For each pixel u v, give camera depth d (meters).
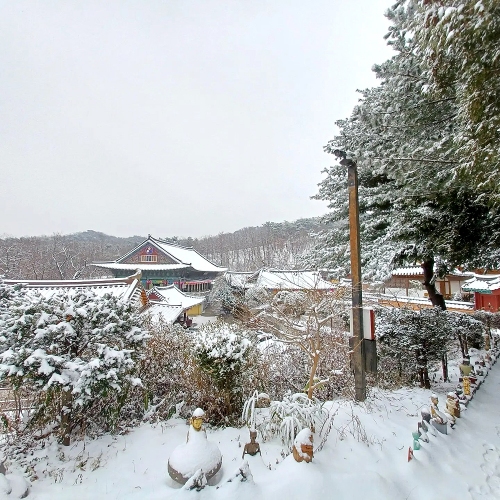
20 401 4.21
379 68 6.63
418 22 3.92
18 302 3.91
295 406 3.69
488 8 3.00
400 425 4.19
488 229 6.55
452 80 4.18
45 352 3.50
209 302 33.44
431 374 7.33
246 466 2.71
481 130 3.62
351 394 5.28
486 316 11.72
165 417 4.39
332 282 6.67
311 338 4.76
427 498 2.96
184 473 2.74
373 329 4.74
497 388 6.32
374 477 3.01
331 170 10.25
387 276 6.77
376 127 6.41
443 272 8.66
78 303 3.97
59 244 53.66
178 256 40.72
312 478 2.81
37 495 2.70
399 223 7.15
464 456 3.78
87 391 3.30
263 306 6.55
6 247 44.22
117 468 3.15
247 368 4.57
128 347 4.16
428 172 5.48
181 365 5.00
